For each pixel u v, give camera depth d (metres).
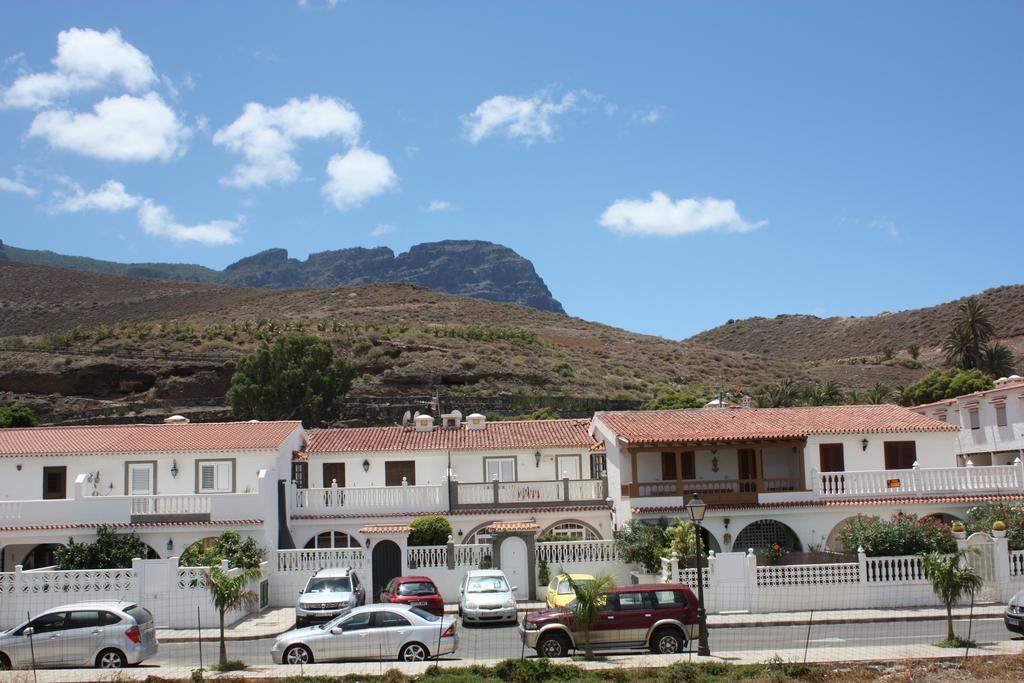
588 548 36.44
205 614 31.83
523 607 34.06
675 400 82.56
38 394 98.81
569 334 140.38
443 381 101.75
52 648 23.41
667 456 40.44
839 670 21.45
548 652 24.69
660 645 24.83
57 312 163.25
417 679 20.92
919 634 27.17
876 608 32.34
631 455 39.16
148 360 103.06
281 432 43.12
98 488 40.59
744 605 32.34
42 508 36.94
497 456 43.69
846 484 38.97
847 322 188.25
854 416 43.22
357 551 36.53
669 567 32.88
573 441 43.94
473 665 22.17
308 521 39.78
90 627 23.66
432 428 46.47
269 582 36.31
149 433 43.31
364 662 23.47
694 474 40.50
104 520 37.00
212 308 158.50
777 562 35.59
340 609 30.08
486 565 36.44
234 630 30.55
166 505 37.38
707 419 42.78
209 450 40.91
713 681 20.61
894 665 21.78
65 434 43.19
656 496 38.62
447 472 41.22
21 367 99.81
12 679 20.97
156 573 32.16
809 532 38.47
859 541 34.19
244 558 34.72
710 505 38.25
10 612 31.77
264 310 150.38
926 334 158.38
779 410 44.59
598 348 128.75
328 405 81.56
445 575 36.44
